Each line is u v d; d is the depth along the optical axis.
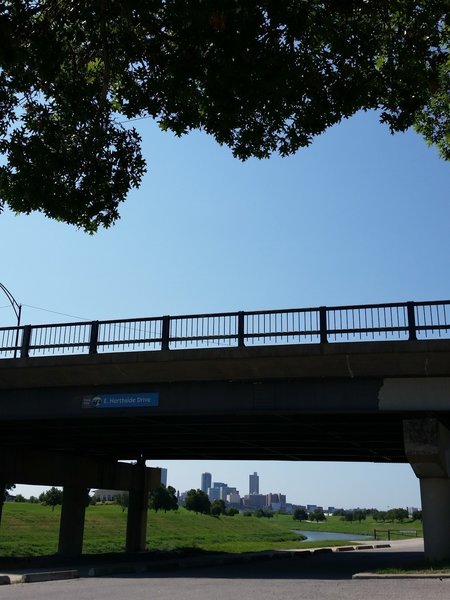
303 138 11.25
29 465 32.56
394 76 11.23
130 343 21.16
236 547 39.03
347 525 125.44
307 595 13.22
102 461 37.81
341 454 36.03
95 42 10.73
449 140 16.69
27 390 23.45
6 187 10.77
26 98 11.13
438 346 18.25
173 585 16.23
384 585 14.80
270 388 20.78
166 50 10.55
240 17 9.20
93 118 11.27
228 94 10.02
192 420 23.97
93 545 44.56
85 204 11.09
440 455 19.67
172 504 77.25
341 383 20.20
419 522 134.88
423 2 11.02
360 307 19.11
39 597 13.90
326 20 10.22
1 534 45.66
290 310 19.78
